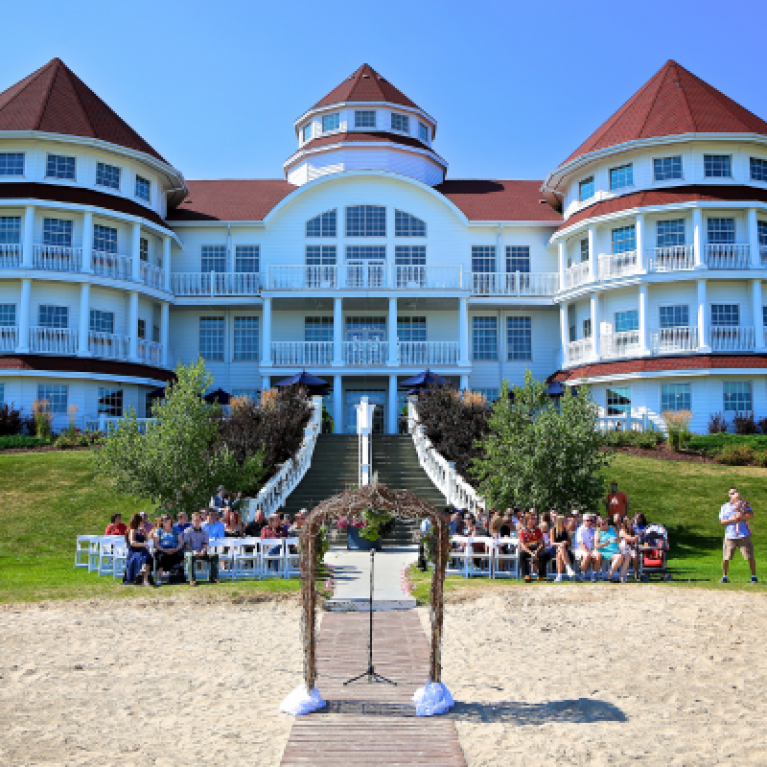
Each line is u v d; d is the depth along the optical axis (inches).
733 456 1058.7
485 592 570.3
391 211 1524.4
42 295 1298.0
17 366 1218.6
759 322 1290.6
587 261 1417.3
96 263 1316.4
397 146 1636.3
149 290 1381.6
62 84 1400.1
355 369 1398.9
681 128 1333.7
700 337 1279.5
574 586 589.6
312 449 1085.8
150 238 1445.6
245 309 1510.8
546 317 1542.8
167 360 1462.8
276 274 1502.2
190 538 625.3
